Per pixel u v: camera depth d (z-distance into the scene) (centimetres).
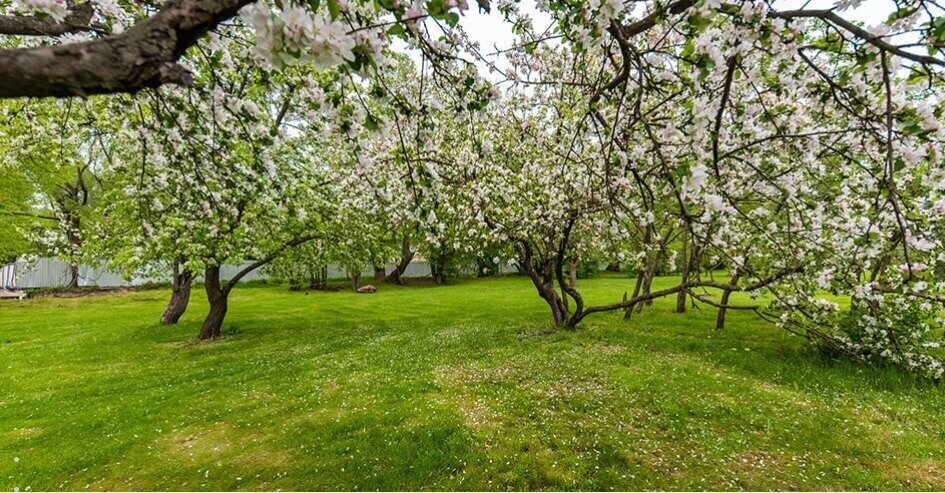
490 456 547
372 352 1118
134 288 2723
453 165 1038
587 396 740
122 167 1116
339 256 1389
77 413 743
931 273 735
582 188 959
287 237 1238
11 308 2053
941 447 570
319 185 1179
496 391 773
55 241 1303
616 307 1172
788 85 411
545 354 1025
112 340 1341
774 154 606
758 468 523
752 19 290
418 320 1659
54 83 140
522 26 435
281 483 508
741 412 672
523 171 1120
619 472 514
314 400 756
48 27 314
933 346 816
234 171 593
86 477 534
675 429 620
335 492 487
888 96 276
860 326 874
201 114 498
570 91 694
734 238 948
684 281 1125
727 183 628
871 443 580
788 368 889
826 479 501
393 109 342
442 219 1180
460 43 391
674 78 478
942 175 371
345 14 216
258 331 1470
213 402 771
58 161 841
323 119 486
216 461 560
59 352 1202
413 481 504
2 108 722
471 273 4078
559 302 1342
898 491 476
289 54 169
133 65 148
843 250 678
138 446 606
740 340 1127
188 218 1016
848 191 652
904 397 745
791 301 898
